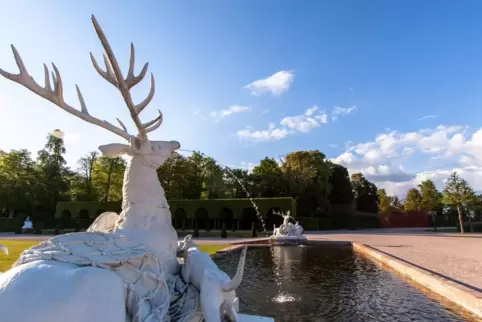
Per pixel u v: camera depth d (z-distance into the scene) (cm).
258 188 4581
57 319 183
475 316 546
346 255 1439
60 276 200
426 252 1355
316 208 4809
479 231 3750
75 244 246
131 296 253
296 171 4681
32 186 4284
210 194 4450
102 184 4281
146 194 319
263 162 4953
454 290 624
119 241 271
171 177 3941
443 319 542
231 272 1021
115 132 324
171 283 308
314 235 2872
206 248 1574
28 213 4244
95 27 249
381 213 5244
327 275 944
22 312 178
